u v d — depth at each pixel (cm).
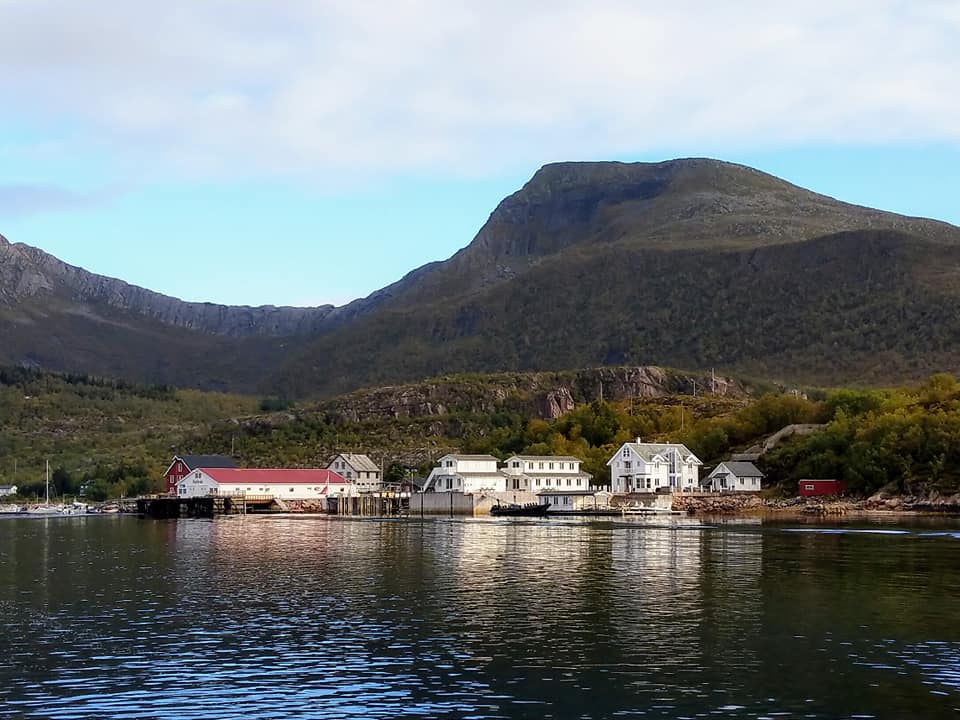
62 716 4850
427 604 7725
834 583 8712
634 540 13475
